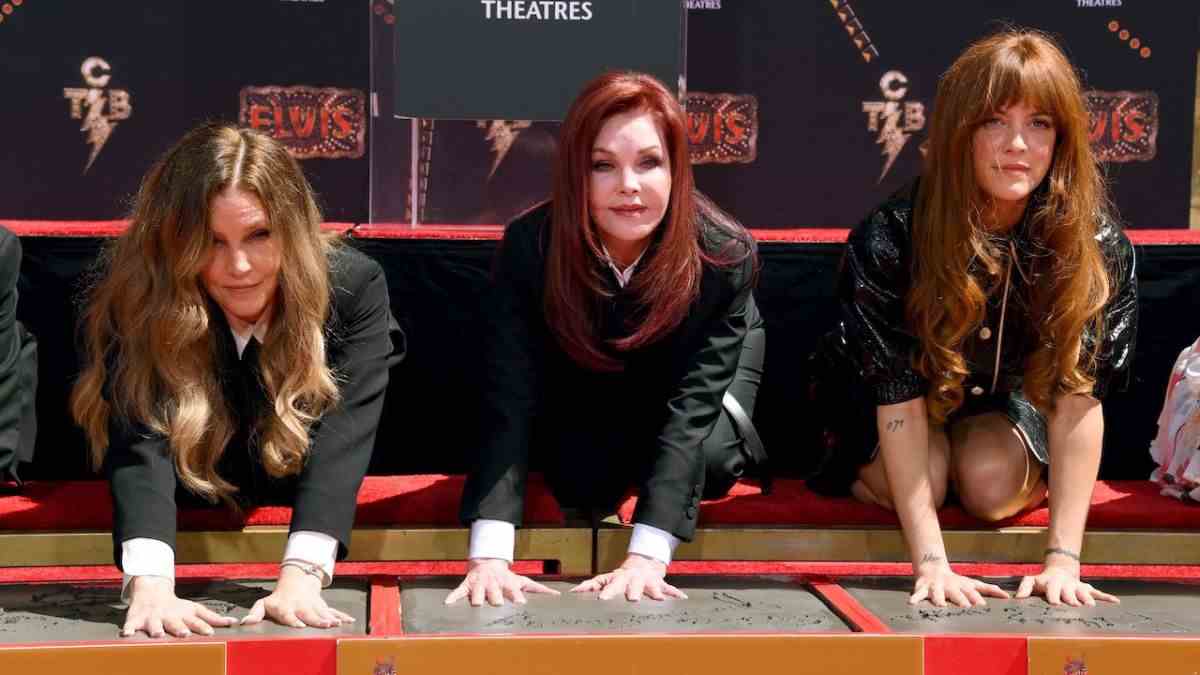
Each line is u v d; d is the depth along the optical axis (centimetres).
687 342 237
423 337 278
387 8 282
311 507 218
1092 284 229
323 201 325
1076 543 229
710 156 328
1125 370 236
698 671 196
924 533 230
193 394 220
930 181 231
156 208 217
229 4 321
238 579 231
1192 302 281
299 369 221
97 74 319
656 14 269
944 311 229
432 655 195
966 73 225
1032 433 240
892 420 234
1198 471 249
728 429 250
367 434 228
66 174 320
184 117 322
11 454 246
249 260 214
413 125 284
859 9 326
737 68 328
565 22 269
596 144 221
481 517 224
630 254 233
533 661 195
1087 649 197
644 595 221
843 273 242
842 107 328
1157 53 321
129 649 191
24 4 315
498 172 286
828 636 197
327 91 325
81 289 272
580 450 249
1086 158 227
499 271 238
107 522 239
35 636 198
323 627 204
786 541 244
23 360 255
